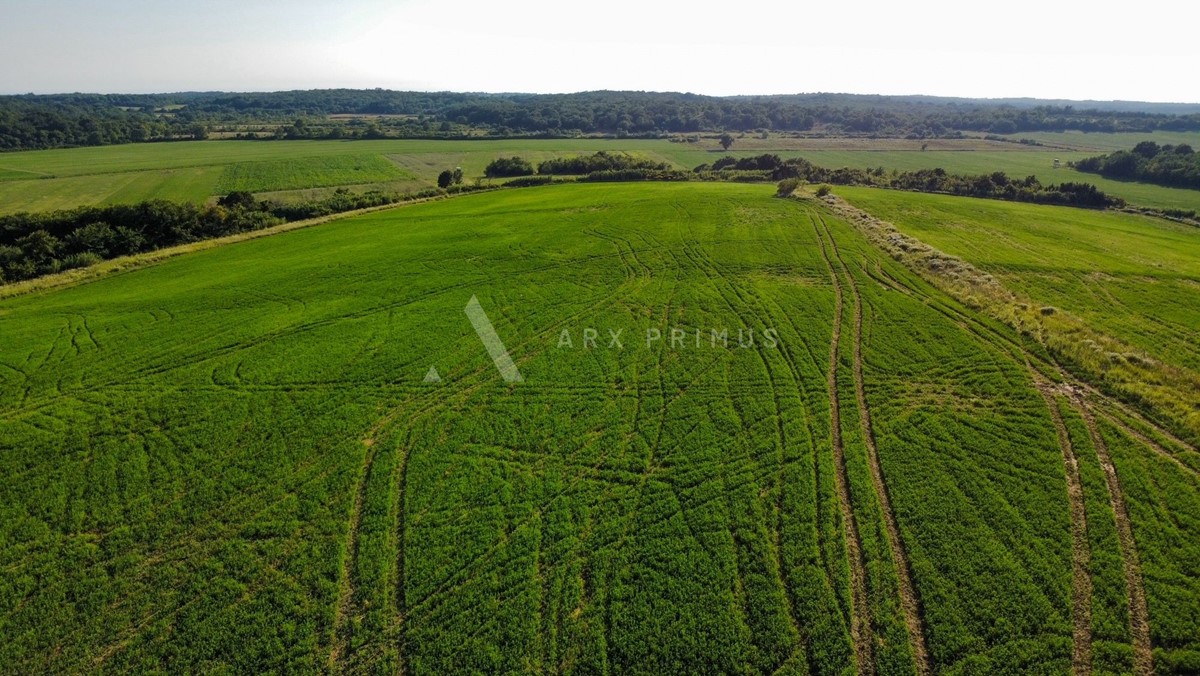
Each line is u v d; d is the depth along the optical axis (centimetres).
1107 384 2841
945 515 2073
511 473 2373
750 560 1925
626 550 1977
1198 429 2441
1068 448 2420
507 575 1888
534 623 1728
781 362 3206
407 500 2228
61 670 1641
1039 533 1986
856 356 3244
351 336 3666
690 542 2002
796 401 2820
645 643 1667
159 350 3519
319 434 2658
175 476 2391
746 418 2700
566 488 2280
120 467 2455
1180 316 3903
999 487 2205
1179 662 1558
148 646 1694
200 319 3991
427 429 2680
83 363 3375
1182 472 2241
